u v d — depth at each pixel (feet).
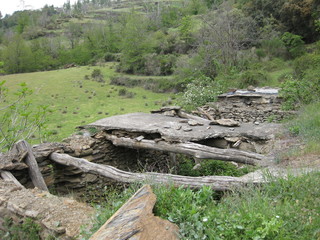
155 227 9.30
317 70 45.09
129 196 13.23
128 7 372.38
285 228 9.47
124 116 34.37
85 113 84.17
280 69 77.15
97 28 208.54
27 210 14.70
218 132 26.07
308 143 20.29
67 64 171.22
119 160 30.86
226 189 14.70
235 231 9.47
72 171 25.08
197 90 52.49
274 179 13.82
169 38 145.48
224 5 116.57
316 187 12.09
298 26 95.55
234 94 45.57
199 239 9.25
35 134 55.26
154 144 26.23
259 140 25.32
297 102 38.27
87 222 12.94
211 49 85.40
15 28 288.51
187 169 31.14
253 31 97.09
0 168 20.56
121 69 138.82
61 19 316.40
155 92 106.73
